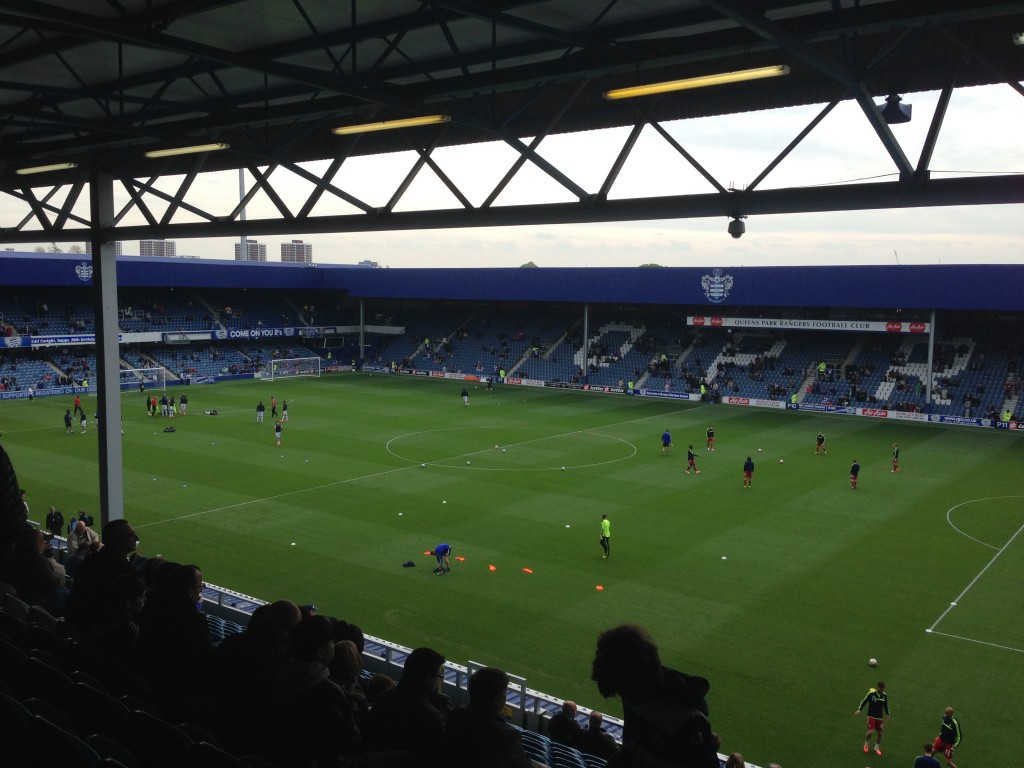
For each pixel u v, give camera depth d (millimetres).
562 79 11266
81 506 31422
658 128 12062
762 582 23922
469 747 5141
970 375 56344
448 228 14141
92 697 6188
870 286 56312
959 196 9734
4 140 20047
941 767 14750
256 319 82625
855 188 10430
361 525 29328
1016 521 30281
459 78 12242
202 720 6789
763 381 62438
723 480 36406
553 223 12984
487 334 80375
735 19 7871
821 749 15430
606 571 24781
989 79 10016
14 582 10391
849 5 9766
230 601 20266
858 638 20203
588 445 44281
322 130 17547
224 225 17109
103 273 20375
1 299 69250
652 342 71125
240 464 38969
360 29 12539
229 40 13312
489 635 20312
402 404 59625
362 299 84000
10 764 5148
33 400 60625
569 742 10883
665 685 3744
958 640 20094
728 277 62375
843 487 35281
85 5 11672
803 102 11641
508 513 30922
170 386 68750
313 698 5488
